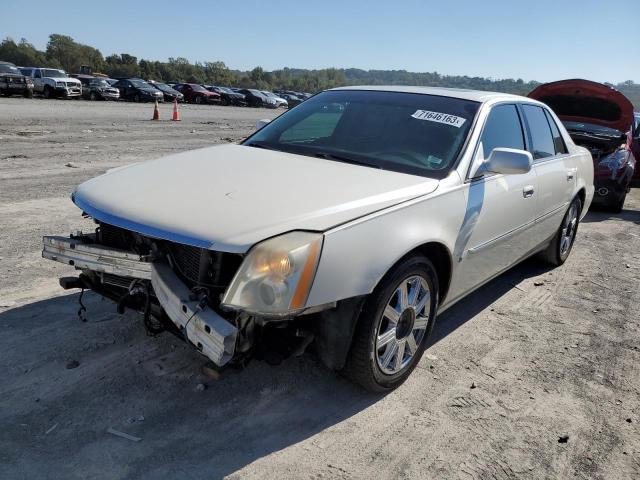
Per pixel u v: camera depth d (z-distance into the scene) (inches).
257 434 110.1
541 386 136.9
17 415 108.5
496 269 167.0
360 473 102.2
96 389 118.6
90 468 97.0
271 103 1860.2
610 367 148.8
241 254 98.0
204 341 97.0
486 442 113.9
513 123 174.7
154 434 107.0
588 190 234.8
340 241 104.2
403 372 129.1
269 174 126.3
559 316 181.3
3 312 147.9
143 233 104.1
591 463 110.3
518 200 163.9
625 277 226.4
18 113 743.7
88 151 446.6
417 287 125.7
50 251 124.7
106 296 124.8
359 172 132.0
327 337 110.5
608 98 355.6
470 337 161.2
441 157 141.6
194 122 855.7
